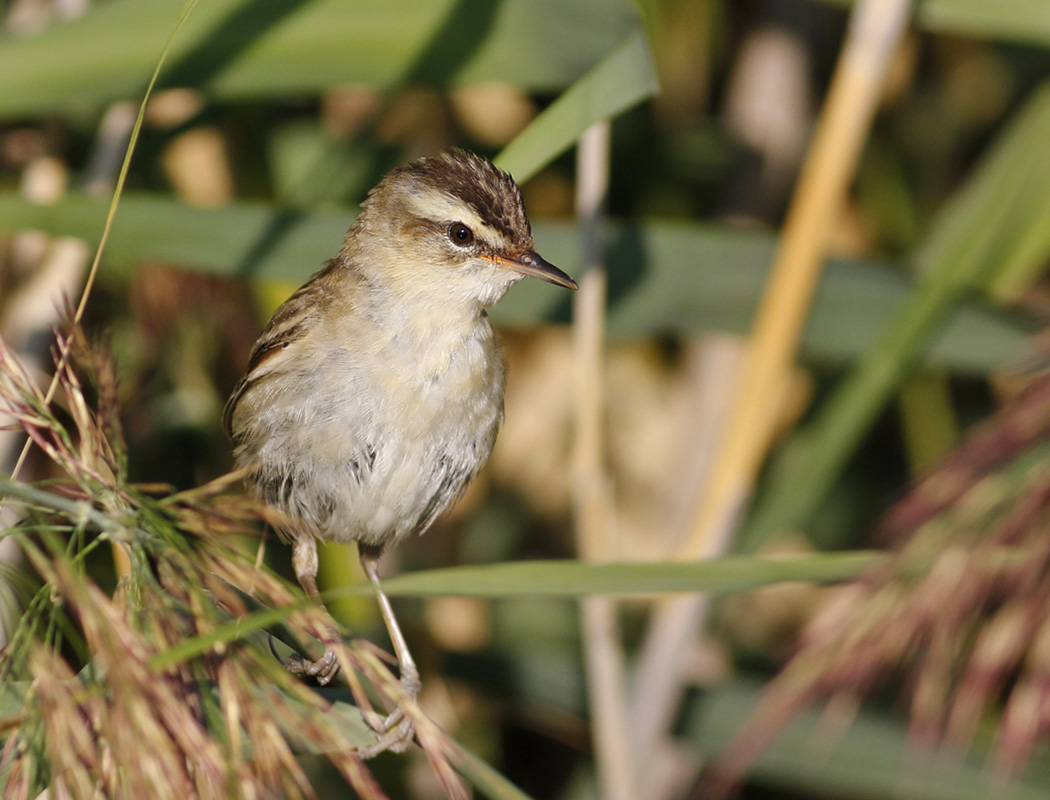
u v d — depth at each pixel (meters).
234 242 8.47
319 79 7.78
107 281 11.05
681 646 9.46
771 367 8.91
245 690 4.79
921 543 7.70
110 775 4.63
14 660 4.81
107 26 7.84
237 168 12.09
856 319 9.84
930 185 14.20
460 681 11.18
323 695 6.06
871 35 8.58
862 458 13.74
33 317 9.88
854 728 9.73
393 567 11.88
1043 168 9.71
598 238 8.52
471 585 5.36
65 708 4.60
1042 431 7.71
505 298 9.62
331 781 10.63
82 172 11.34
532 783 12.55
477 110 13.12
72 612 5.25
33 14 10.66
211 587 4.94
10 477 5.18
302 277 8.66
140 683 4.56
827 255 9.66
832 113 8.68
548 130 6.94
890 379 9.04
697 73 13.59
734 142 13.35
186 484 11.52
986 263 9.88
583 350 8.62
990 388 13.63
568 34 7.35
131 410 11.05
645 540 13.59
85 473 5.18
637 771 9.35
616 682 8.87
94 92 7.88
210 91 7.85
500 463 13.81
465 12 7.46
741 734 9.23
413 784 11.47
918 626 7.58
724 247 9.42
